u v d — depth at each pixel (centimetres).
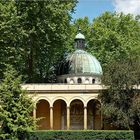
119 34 9900
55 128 7781
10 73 5247
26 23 7581
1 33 6762
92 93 7556
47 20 7569
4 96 5044
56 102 7831
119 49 9475
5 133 5016
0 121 4991
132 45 9706
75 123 7794
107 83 6806
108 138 6228
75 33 9912
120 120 6606
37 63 8906
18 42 7344
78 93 7581
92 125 7769
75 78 8244
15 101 5106
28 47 7781
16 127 4972
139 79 6700
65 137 6222
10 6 7006
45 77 9375
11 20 6850
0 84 5291
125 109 6662
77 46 8769
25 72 8412
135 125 6931
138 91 6756
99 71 8469
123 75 6719
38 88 7575
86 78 8256
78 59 8431
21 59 7844
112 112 6612
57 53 8888
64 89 7588
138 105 6525
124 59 7000
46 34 7631
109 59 9356
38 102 7612
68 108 7556
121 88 6719
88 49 9900
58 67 8825
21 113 5081
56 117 7800
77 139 6231
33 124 5169
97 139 6234
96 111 7781
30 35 7650
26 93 5294
